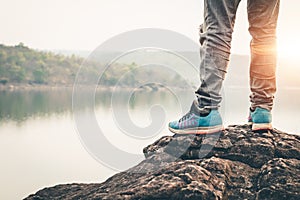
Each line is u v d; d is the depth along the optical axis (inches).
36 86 1731.1
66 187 129.8
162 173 109.2
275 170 106.6
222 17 108.8
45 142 378.9
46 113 713.6
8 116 658.8
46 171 255.1
